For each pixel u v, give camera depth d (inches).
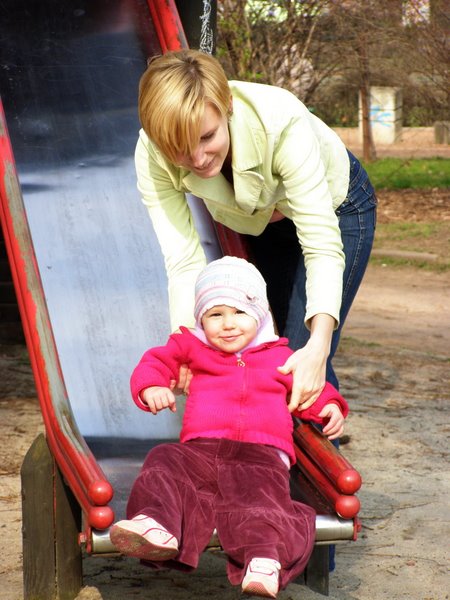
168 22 198.5
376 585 140.3
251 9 496.4
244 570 94.7
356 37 523.8
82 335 145.4
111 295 153.6
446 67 539.8
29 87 196.2
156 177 123.0
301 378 105.9
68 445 110.5
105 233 166.1
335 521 104.2
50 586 127.3
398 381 256.8
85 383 136.6
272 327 117.9
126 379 138.7
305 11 493.4
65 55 203.6
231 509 100.1
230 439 108.7
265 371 112.7
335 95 720.3
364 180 135.3
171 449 107.1
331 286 108.3
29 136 186.1
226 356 113.8
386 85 689.6
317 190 110.3
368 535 158.7
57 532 127.0
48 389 119.7
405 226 504.4
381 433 212.5
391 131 884.6
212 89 100.4
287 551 96.8
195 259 124.3
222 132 103.4
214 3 224.2
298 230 111.8
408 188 619.2
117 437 128.2
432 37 533.0
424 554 151.5
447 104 580.1
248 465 105.1
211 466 106.0
